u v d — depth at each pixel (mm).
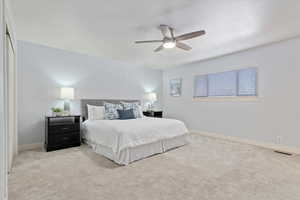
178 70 5664
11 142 2527
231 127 4141
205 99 4773
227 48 3701
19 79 3273
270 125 3430
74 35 2949
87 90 4293
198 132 4965
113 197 1720
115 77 4883
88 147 3510
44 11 2145
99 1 1937
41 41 3270
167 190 1856
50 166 2484
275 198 1703
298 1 1935
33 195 1732
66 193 1781
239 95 4012
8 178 2094
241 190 1854
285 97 3219
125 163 2574
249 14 2236
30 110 3412
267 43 3387
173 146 3465
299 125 3043
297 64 3062
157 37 3057
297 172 2293
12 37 2539
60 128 3371
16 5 1991
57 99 3785
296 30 2760
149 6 2047
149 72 5863
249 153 3117
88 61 4305
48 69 3658
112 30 2746
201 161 2725
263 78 3545
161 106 6246
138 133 2812
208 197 1725
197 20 2410
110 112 3959
